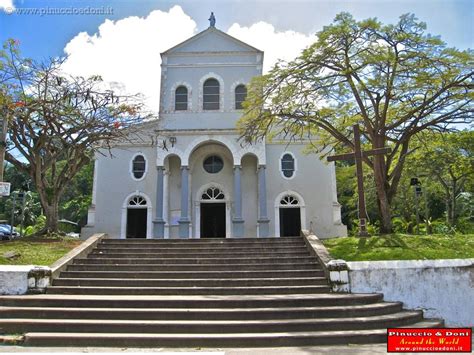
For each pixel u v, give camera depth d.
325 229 21.83
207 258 12.28
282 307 8.77
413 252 11.70
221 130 21.66
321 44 15.63
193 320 8.19
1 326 7.80
